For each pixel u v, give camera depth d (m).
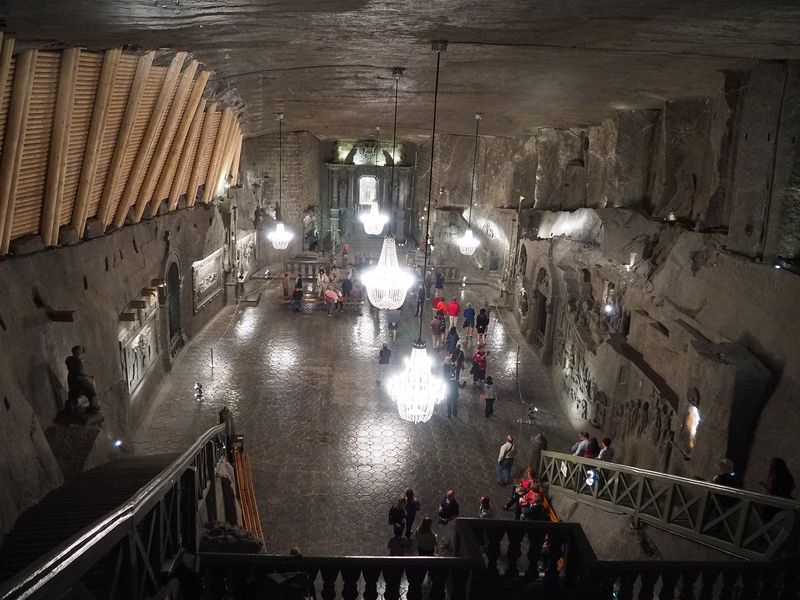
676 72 10.48
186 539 4.45
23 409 7.51
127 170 11.05
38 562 2.20
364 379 16.11
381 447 13.04
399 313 18.88
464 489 11.75
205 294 19.44
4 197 7.47
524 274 20.80
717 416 8.55
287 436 13.20
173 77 10.06
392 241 9.62
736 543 6.75
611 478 9.37
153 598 3.63
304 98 15.84
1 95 6.51
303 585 4.33
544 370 17.50
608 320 13.95
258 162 27.41
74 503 7.02
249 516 9.93
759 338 8.92
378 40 8.61
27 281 8.64
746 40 7.57
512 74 11.44
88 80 8.13
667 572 5.15
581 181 19.94
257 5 5.95
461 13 6.73
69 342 9.35
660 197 14.21
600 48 8.67
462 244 21.25
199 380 15.60
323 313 21.20
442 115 19.16
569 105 15.11
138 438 12.51
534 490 10.57
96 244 11.05
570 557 5.58
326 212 32.91
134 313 11.64
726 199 11.32
